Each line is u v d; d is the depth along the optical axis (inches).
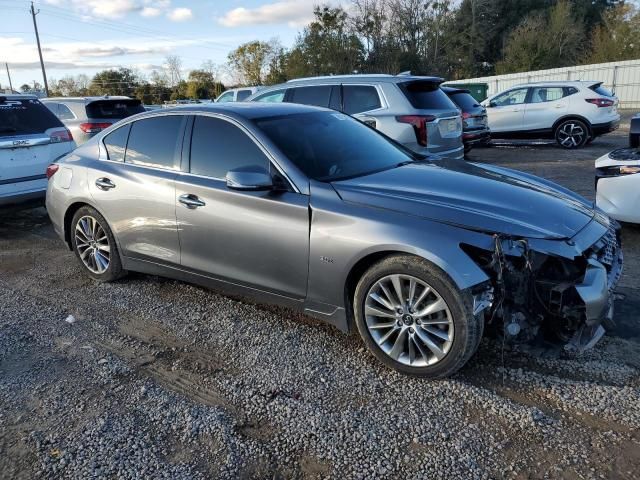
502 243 117.6
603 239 132.9
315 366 135.5
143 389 127.5
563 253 118.2
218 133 159.9
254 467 101.1
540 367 130.2
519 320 122.0
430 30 1620.3
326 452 104.3
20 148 265.3
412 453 103.1
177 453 105.3
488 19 2064.5
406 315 126.6
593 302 115.2
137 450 106.3
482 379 126.5
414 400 119.6
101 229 194.1
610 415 111.2
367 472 98.7
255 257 147.7
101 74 2888.8
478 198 132.5
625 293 169.6
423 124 291.7
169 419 115.8
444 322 121.3
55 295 189.8
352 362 136.9
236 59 2443.4
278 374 132.3
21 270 219.5
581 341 120.6
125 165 181.9
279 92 342.6
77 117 424.2
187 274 168.9
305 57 1501.0
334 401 120.5
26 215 324.8
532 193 139.9
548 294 119.9
